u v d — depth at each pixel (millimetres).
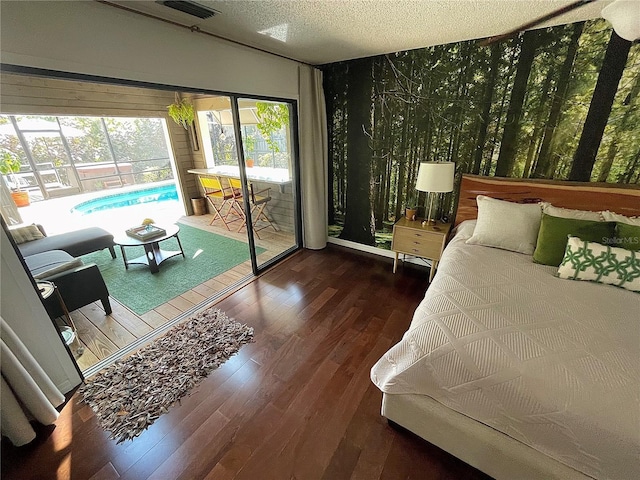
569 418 983
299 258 3578
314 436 1477
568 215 2053
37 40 1319
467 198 2725
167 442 1455
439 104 2682
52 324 1626
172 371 1866
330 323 2344
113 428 1520
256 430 1510
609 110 2055
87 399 1682
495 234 2180
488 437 1183
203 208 5617
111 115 4324
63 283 2113
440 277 1771
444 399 1254
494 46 2301
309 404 1649
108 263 3512
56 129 5914
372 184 3377
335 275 3133
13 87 3443
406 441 1447
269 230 4625
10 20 1236
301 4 1641
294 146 3396
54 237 3201
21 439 1401
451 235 2807
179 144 5301
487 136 2543
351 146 3373
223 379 1819
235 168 5168
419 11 1775
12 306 1465
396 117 2959
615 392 972
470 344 1212
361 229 3670
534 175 2441
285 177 4270
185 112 4711
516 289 1589
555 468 1066
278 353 2029
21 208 5383
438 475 1303
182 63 1952
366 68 2959
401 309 2516
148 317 2449
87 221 5145
